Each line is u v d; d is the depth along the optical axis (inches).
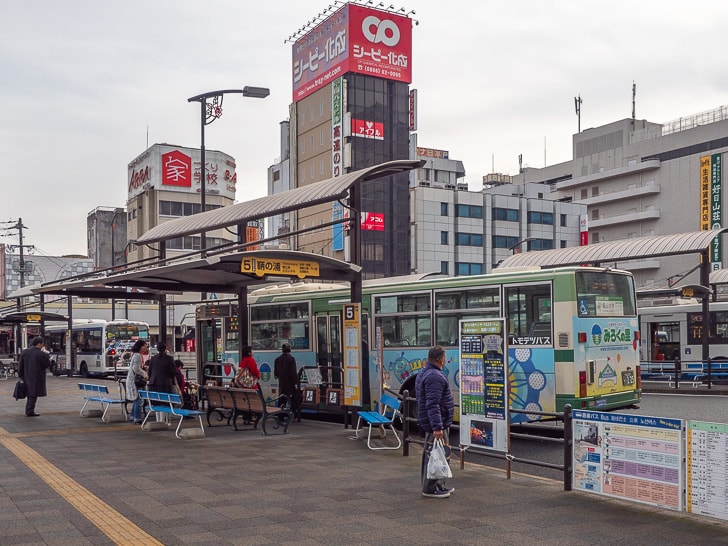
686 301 1184.2
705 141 2979.8
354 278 554.3
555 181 3828.7
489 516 290.7
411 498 323.3
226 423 628.1
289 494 331.0
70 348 1544.0
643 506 307.1
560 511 298.8
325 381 649.6
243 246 559.5
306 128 3048.7
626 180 3289.9
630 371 533.6
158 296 766.5
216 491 337.1
